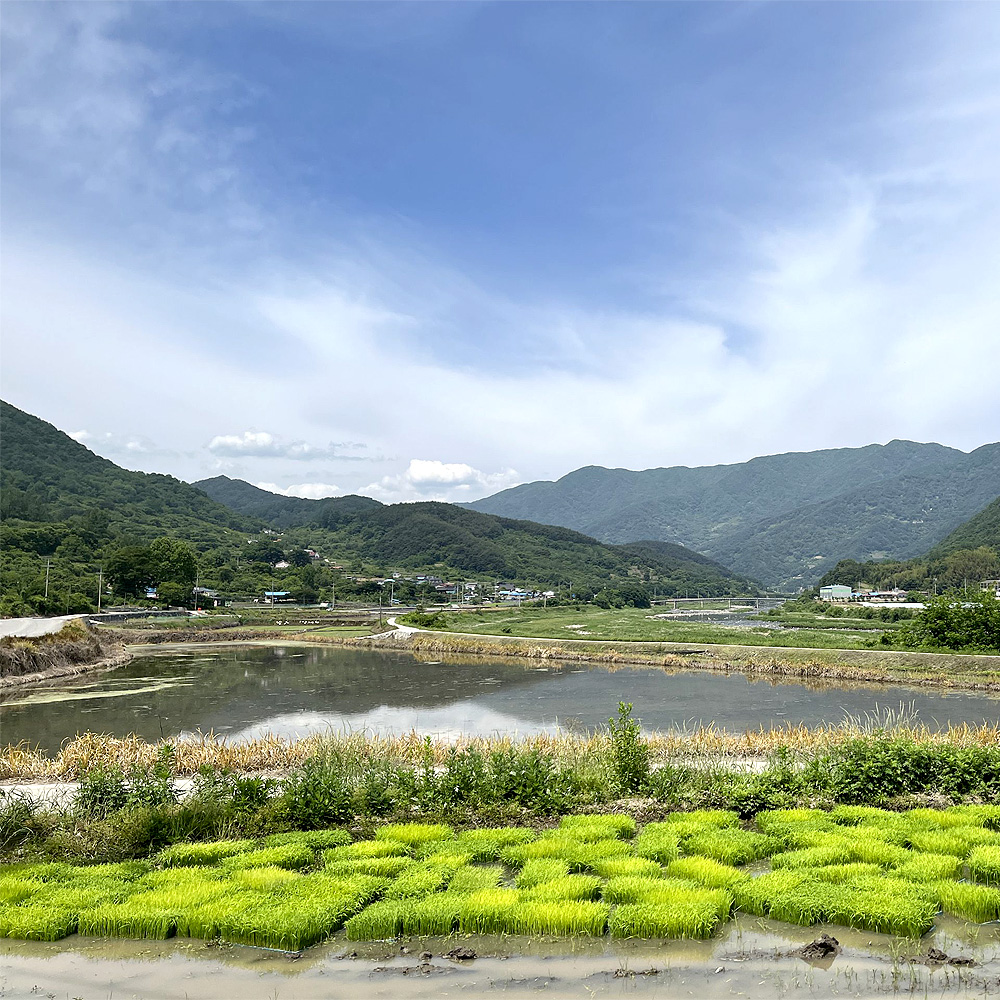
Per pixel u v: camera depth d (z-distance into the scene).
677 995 8.87
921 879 11.80
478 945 10.30
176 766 21.92
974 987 8.93
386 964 9.81
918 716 36.69
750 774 18.56
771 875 11.95
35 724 35.41
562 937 10.47
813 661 59.91
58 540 157.25
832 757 18.72
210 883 11.98
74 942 10.58
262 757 23.09
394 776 18.11
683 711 39.47
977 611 61.25
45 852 14.05
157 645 90.38
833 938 10.08
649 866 12.45
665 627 105.25
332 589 176.88
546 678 56.16
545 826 15.78
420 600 176.50
